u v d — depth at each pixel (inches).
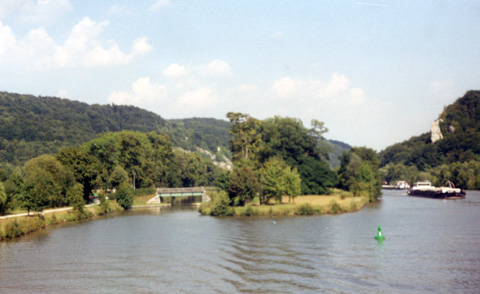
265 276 2354.8
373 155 7765.8
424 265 2546.8
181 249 3029.0
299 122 7391.7
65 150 5689.0
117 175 6407.5
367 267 2513.5
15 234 3585.1
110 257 2810.0
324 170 6968.5
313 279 2293.3
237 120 6683.1
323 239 3339.1
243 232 3708.2
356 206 5536.4
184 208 6397.6
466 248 2982.3
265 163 6171.3
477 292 2080.5
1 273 2448.3
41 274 2425.0
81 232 3821.4
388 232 3641.7
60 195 4972.9
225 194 5137.8
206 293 2095.2
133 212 5767.7
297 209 5029.5
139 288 2175.2
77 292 2121.1
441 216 4751.5
